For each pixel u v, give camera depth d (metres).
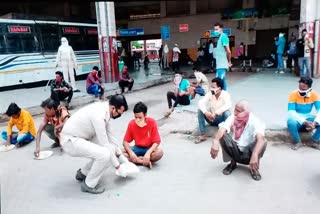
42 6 22.05
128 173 3.36
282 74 11.80
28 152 4.61
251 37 20.50
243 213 2.71
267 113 5.51
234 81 10.55
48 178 3.63
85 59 13.27
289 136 4.46
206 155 4.14
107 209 2.87
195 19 21.80
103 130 3.09
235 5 21.05
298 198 2.92
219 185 3.25
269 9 19.52
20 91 10.07
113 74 11.59
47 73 11.32
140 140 3.78
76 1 22.44
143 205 2.91
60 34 11.84
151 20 22.89
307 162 3.75
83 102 8.34
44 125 4.37
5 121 6.80
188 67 19.14
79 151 3.09
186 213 2.74
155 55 33.38
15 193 3.27
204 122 4.64
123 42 24.02
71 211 2.86
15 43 10.20
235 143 3.44
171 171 3.66
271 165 3.70
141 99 8.56
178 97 6.15
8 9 20.34
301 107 4.25
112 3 11.29
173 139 4.89
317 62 10.74
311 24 10.61
